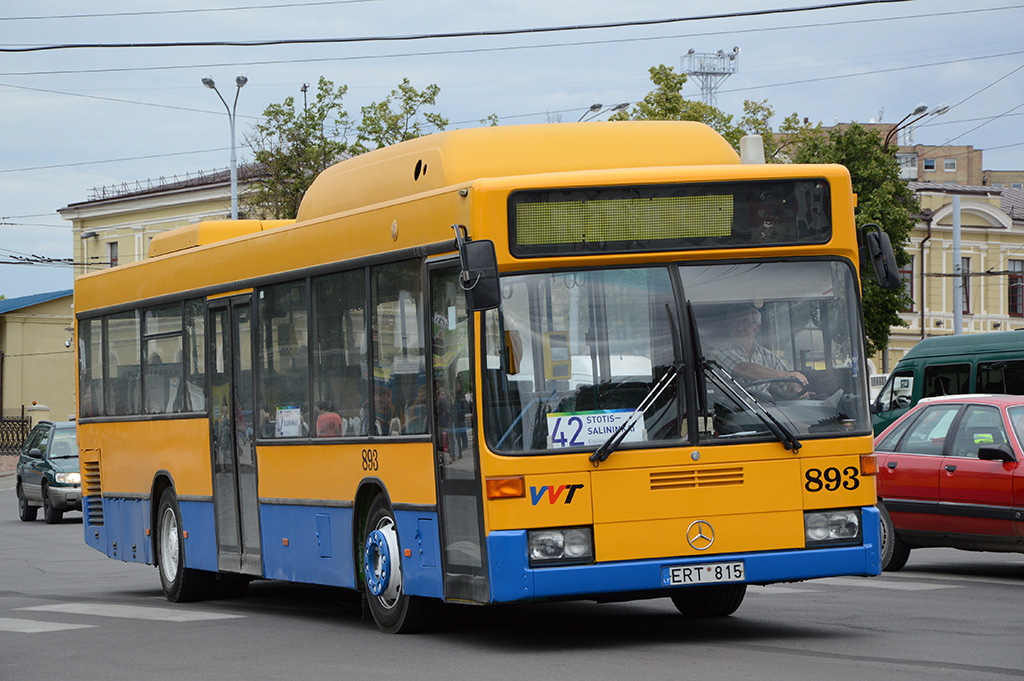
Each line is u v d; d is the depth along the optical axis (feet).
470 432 35.55
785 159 178.09
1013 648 35.09
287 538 46.60
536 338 35.17
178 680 33.35
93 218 264.11
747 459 35.32
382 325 40.65
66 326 271.08
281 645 39.27
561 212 35.63
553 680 31.07
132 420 59.26
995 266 234.38
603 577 34.35
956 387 96.73
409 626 40.42
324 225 44.11
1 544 90.22
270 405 47.65
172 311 55.42
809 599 47.85
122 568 72.38
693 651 35.06
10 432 232.73
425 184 40.65
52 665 36.68
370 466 41.24
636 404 35.17
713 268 36.19
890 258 37.37
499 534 34.40
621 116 159.43
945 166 319.68
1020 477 54.03
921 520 58.03
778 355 36.09
